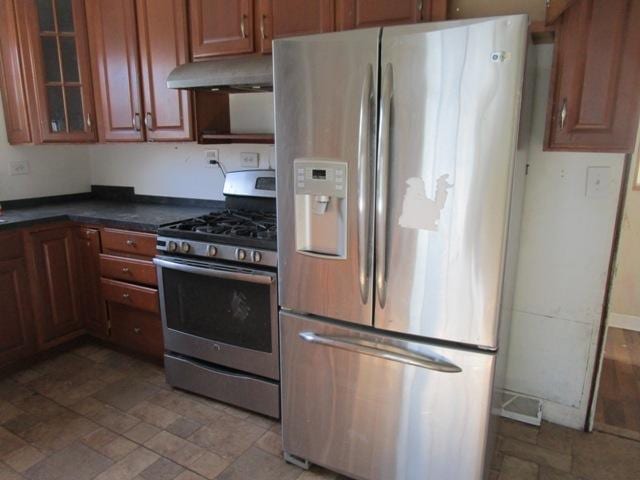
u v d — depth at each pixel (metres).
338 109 1.53
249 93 2.68
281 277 1.80
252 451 2.02
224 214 2.61
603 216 1.96
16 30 2.69
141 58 2.58
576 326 2.09
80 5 2.67
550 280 2.10
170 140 2.62
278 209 1.74
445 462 1.61
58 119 2.82
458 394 1.54
